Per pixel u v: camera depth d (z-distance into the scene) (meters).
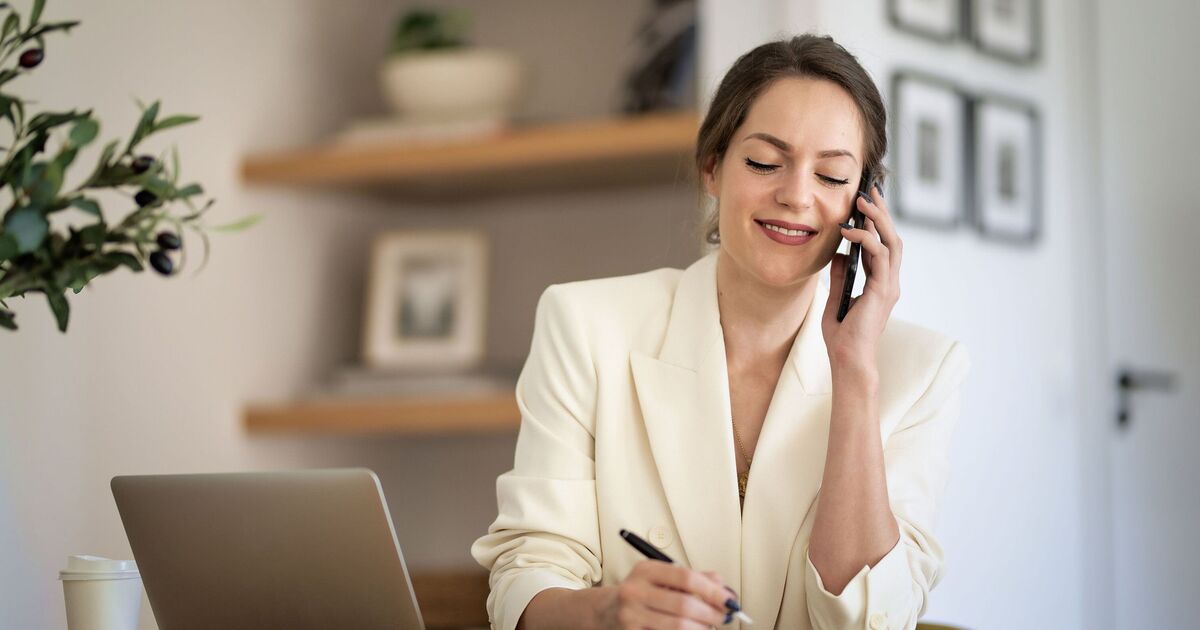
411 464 3.47
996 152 3.15
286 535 1.28
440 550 3.43
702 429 1.48
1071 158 3.39
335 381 3.21
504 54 3.05
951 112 3.02
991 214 3.12
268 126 3.05
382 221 3.46
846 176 1.42
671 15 2.99
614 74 3.29
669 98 2.94
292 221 3.14
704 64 2.69
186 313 2.78
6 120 2.22
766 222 1.42
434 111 3.05
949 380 1.53
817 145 1.40
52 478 2.38
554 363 1.55
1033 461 3.20
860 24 2.78
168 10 2.71
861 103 1.44
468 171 3.01
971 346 3.05
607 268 3.29
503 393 2.97
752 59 1.47
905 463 1.48
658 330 1.55
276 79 3.08
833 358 1.41
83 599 1.38
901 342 1.56
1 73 1.31
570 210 3.34
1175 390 3.52
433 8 3.49
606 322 1.56
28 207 1.18
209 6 2.85
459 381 3.01
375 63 3.45
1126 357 3.45
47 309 2.38
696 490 1.46
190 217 1.29
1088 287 3.40
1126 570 3.40
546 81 3.37
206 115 2.85
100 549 2.50
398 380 3.06
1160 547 3.48
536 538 1.47
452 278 3.20
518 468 1.54
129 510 1.37
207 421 2.84
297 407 2.93
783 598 1.44
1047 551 3.22
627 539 1.26
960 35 3.08
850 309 1.43
